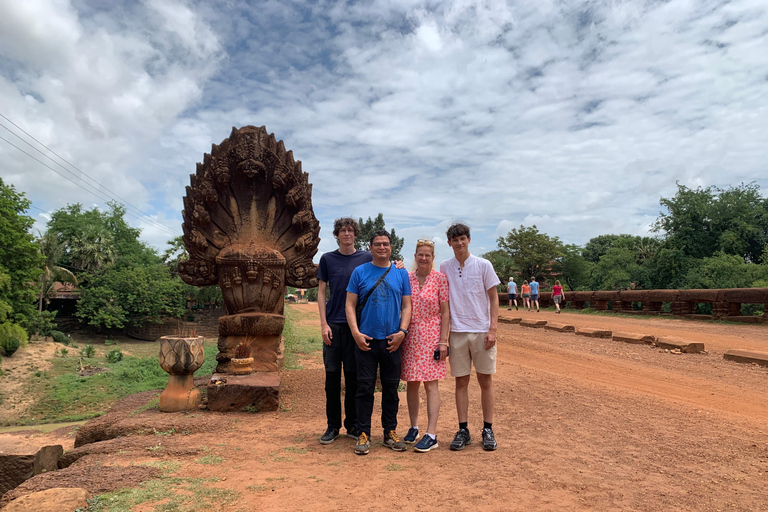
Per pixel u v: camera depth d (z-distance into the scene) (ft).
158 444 15.03
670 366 30.76
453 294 14.74
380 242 14.28
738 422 17.10
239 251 24.91
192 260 25.44
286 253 26.66
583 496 10.19
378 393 24.18
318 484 11.07
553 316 69.36
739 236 96.89
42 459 16.33
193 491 10.52
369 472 11.96
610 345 40.01
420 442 13.79
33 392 81.20
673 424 16.79
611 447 14.05
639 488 10.68
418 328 14.44
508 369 29.53
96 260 152.25
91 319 140.26
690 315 59.57
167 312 152.76
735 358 31.65
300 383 26.66
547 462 12.60
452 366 14.70
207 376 25.40
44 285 129.80
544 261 142.82
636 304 89.51
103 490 10.50
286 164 26.84
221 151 26.22
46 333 123.34
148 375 84.43
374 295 14.12
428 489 10.62
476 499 10.03
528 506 9.66
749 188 100.73
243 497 10.24
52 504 9.30
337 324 15.85
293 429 17.19
